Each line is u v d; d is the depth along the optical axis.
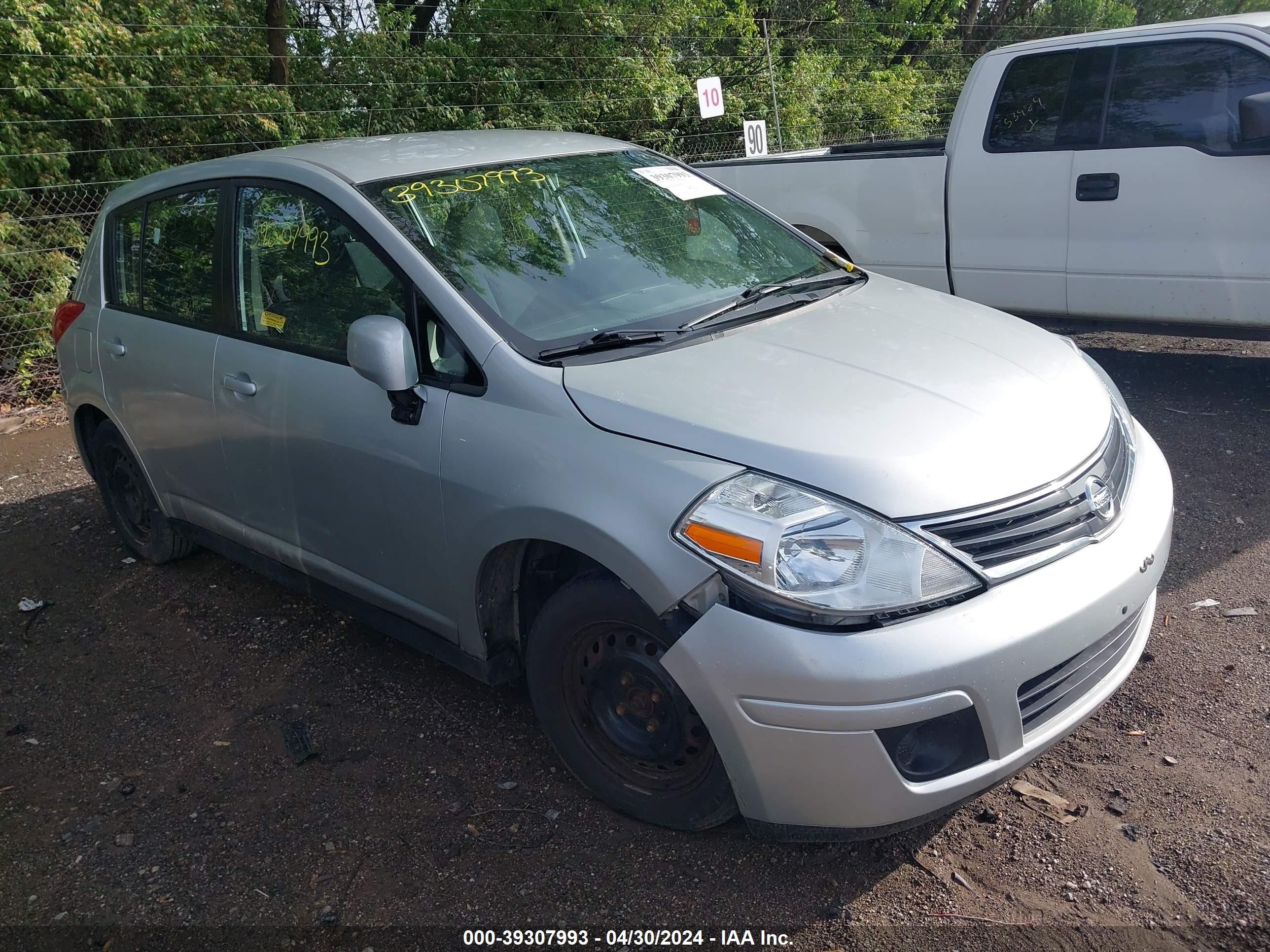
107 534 5.30
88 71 8.10
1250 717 3.14
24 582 4.82
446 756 3.29
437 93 10.59
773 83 13.02
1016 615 2.39
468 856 2.84
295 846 2.94
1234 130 5.38
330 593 3.71
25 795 3.28
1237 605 3.75
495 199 3.47
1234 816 2.75
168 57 8.52
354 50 10.21
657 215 3.77
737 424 2.58
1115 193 5.73
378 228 3.24
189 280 4.01
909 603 2.34
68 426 7.20
